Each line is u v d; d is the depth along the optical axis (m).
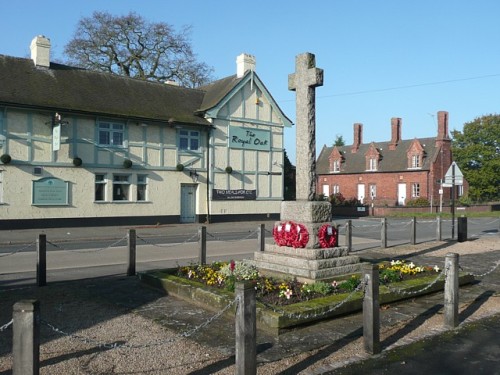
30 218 22.48
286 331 6.48
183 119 27.30
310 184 9.59
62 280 10.27
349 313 7.32
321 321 6.95
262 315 6.53
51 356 5.51
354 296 7.47
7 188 21.88
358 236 21.75
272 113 31.28
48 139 22.95
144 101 27.28
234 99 29.39
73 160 23.55
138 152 25.88
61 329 6.57
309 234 9.13
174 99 29.20
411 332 6.72
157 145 26.56
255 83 30.30
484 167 54.34
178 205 27.31
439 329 6.87
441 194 45.38
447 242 18.34
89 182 24.20
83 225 23.98
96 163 24.41
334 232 9.37
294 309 6.70
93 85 26.16
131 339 6.15
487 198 55.41
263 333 6.41
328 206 9.49
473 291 9.49
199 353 5.66
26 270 11.72
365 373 5.24
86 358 5.46
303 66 9.66
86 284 9.62
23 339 3.98
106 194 24.80
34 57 24.84
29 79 23.70
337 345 6.07
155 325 6.77
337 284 8.16
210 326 6.74
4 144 21.80
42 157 22.78
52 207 23.09
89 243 18.19
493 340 6.43
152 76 39.34
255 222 29.52
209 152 28.41
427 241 18.98
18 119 22.17
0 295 8.64
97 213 24.45
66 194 23.48
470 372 5.33
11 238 19.16
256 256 9.91
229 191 29.17
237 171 29.56
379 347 5.91
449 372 5.32
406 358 5.72
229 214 29.20
